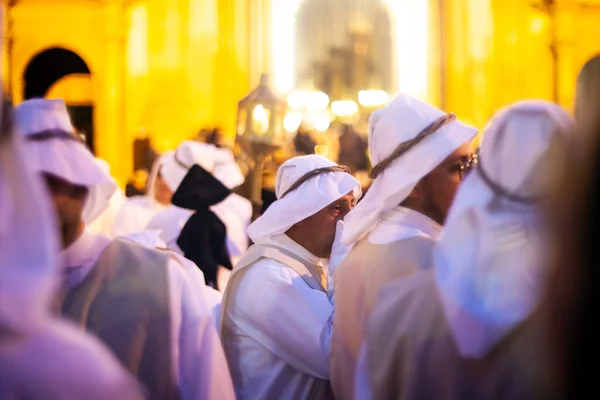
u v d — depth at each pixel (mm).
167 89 16328
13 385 1128
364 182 6992
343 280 2344
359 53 23422
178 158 4727
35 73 16391
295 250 2863
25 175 1201
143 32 16266
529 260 1655
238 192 5070
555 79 16422
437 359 1793
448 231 1813
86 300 2141
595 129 1223
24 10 15797
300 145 10781
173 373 2217
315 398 2697
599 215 1186
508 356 1648
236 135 4855
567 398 1237
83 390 1153
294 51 23703
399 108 2340
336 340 2367
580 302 1204
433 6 17953
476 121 17031
